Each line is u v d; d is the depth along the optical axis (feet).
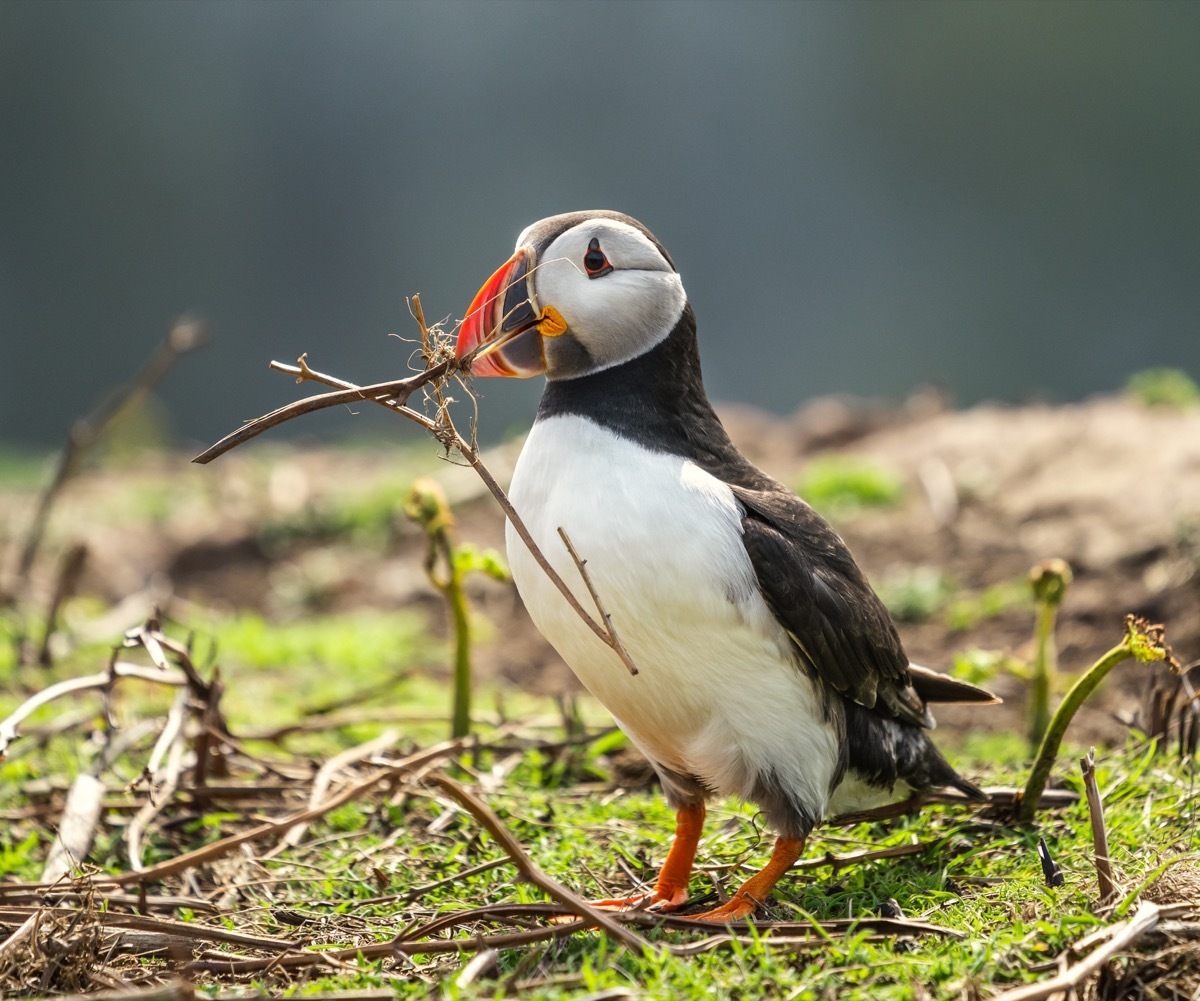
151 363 43.93
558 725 30.94
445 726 32.30
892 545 43.73
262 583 49.24
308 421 147.95
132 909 21.38
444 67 168.25
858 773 22.58
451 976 17.65
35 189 165.17
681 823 22.16
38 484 62.08
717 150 170.50
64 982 17.80
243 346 160.04
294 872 23.41
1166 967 17.02
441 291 165.17
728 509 20.44
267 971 18.54
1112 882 18.97
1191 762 24.58
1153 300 157.38
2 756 22.11
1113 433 46.14
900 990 16.81
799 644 20.71
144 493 57.72
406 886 22.30
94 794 24.45
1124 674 34.12
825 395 154.20
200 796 26.18
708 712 20.71
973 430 50.29
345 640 40.60
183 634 40.86
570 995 16.99
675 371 21.63
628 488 20.18
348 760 26.86
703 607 19.98
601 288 20.99
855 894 20.89
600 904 20.93
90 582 48.03
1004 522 42.98
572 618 20.48
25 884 21.44
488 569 28.68
